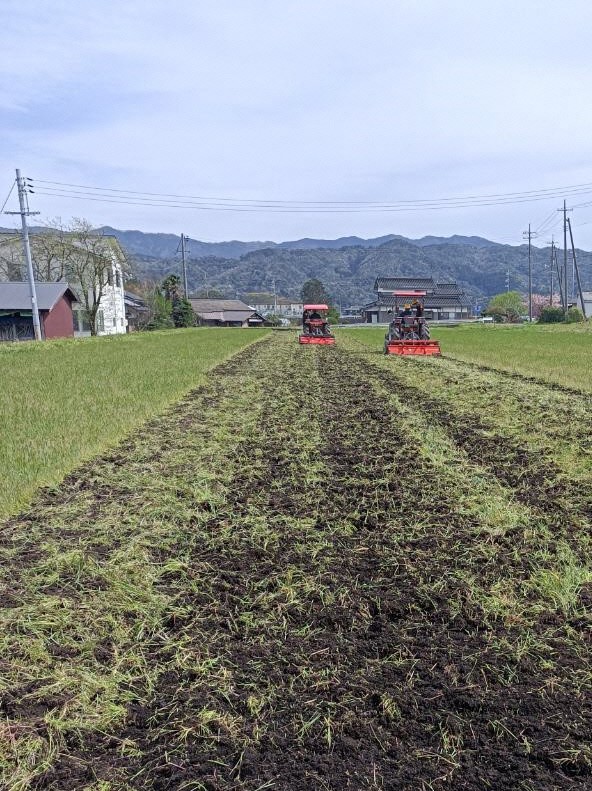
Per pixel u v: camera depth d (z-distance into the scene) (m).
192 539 5.27
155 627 3.97
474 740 3.00
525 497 6.25
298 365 20.27
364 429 9.60
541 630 3.88
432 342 23.75
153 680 3.43
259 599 4.27
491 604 4.17
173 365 18.69
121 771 2.83
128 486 6.67
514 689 3.34
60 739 3.01
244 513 5.91
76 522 5.70
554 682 3.39
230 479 6.94
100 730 3.08
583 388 13.57
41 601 4.25
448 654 3.65
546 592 4.33
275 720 3.14
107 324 57.38
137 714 3.18
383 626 3.96
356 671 3.51
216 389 14.17
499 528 5.43
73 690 3.35
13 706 3.22
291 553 5.00
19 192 34.06
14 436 8.55
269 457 7.92
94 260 49.69
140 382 14.38
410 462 7.60
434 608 4.16
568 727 3.07
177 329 56.03
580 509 5.89
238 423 10.12
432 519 5.70
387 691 3.34
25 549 5.11
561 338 34.28
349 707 3.23
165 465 7.49
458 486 6.61
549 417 10.22
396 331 24.66
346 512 5.91
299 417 10.63
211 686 3.39
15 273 50.62
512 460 7.64
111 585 4.49
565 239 63.25
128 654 3.67
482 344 28.91
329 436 9.13
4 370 17.17
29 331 38.41
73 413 10.24
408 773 2.81
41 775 2.80
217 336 40.72
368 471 7.23
